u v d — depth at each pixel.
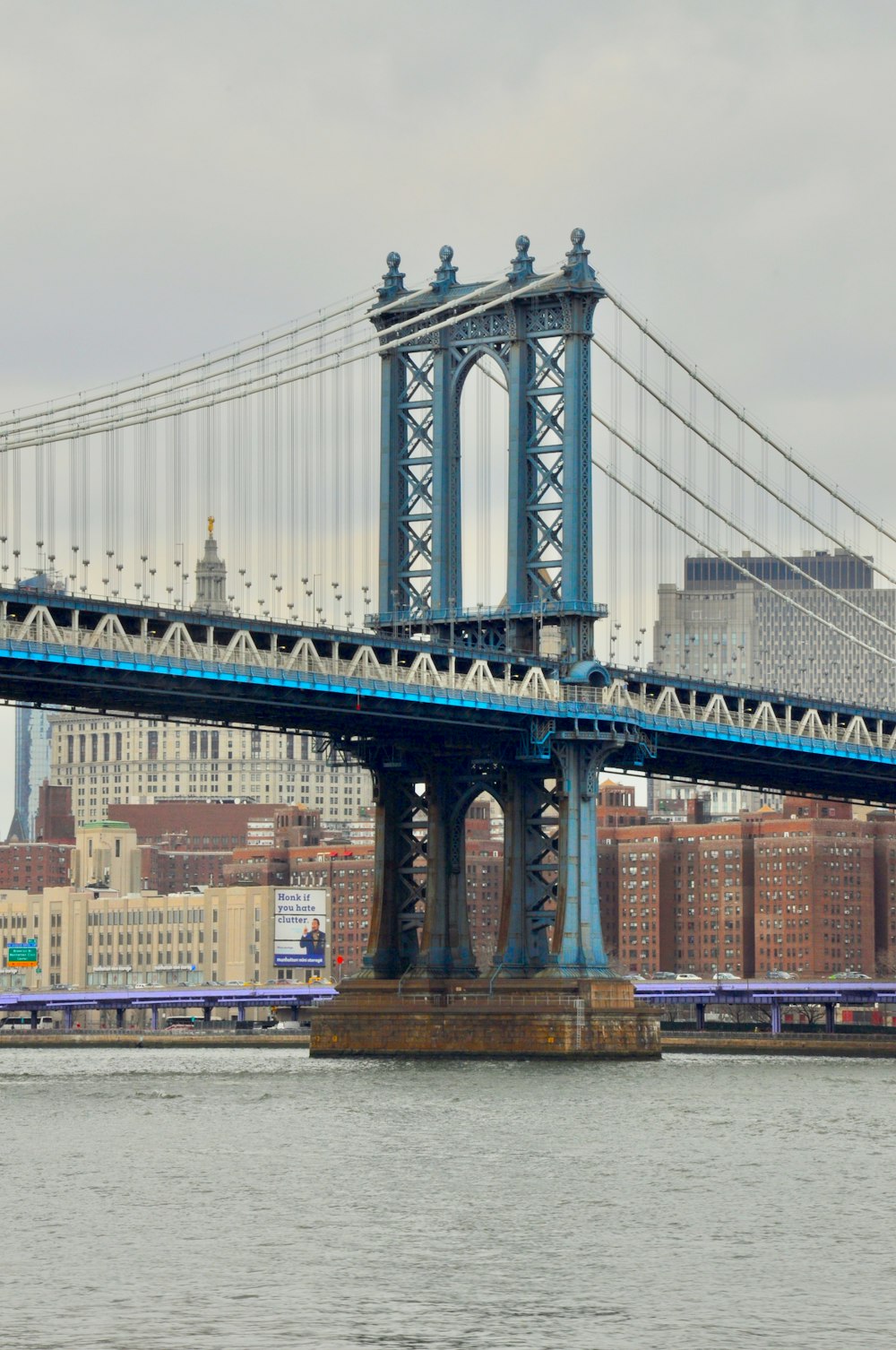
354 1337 121.56
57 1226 150.88
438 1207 159.50
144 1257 140.50
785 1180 174.88
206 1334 121.81
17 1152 191.50
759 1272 136.88
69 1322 124.12
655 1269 137.50
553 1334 122.31
